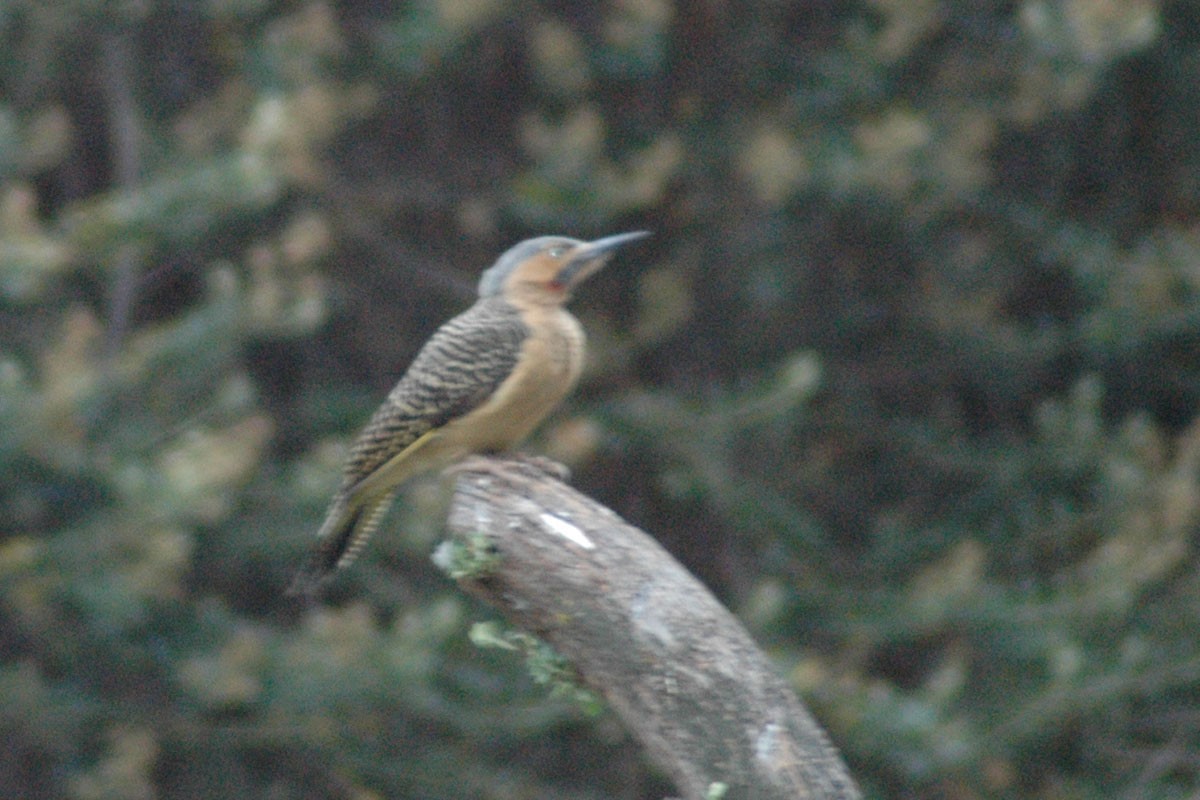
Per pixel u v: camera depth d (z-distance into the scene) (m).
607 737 14.40
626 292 16.89
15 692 13.98
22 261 11.98
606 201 14.32
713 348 17.41
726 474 15.62
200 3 15.82
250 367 17.12
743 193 16.53
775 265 16.78
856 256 17.89
